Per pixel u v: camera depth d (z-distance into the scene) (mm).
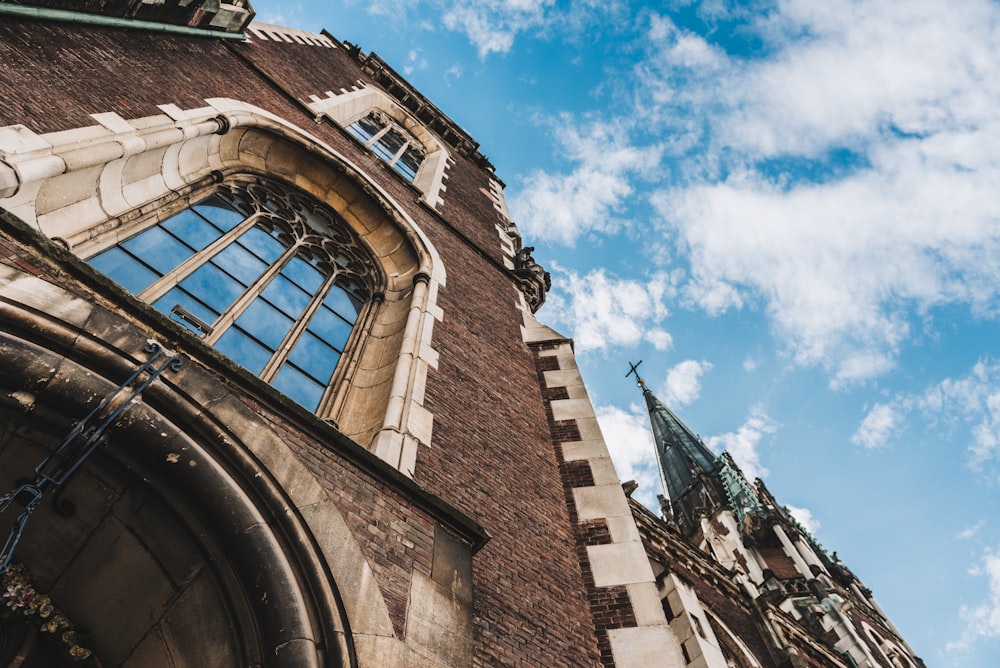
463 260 13719
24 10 7891
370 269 11828
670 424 55188
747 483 41469
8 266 4699
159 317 5332
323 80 18438
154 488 4469
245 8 13695
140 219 8062
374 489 5629
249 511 4516
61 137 6828
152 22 10773
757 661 15391
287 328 9211
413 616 4848
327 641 4145
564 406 10523
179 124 8953
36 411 4281
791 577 33125
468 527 5977
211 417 4844
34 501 4004
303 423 5594
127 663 4430
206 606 4305
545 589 6840
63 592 4566
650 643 6699
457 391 8891
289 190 11789
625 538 7980
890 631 34531
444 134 25078
